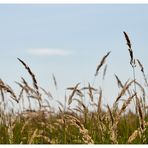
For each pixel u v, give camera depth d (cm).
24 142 147
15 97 150
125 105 130
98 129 141
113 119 132
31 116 154
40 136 145
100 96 142
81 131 133
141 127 135
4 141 145
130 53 142
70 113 150
